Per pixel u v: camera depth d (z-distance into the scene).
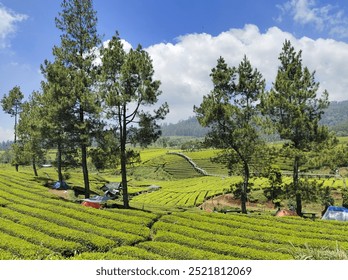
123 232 21.00
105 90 33.16
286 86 35.00
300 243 18.55
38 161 60.28
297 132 34.75
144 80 31.78
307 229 22.88
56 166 49.84
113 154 33.38
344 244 18.33
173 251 16.23
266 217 27.52
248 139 35.12
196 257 15.36
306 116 34.03
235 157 38.12
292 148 34.31
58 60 39.94
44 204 28.23
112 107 32.41
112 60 32.66
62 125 38.09
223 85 36.59
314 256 14.31
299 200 36.59
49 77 39.50
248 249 16.89
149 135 33.81
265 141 36.19
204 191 69.25
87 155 39.12
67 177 59.56
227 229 21.94
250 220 25.80
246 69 36.84
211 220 25.12
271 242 19.45
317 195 34.94
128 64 31.31
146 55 32.78
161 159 139.25
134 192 72.75
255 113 36.84
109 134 33.53
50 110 37.50
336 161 33.88
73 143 39.34
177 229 21.41
